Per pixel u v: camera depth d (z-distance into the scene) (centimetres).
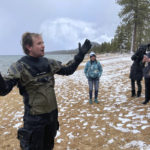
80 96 661
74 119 420
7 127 428
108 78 987
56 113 180
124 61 1947
